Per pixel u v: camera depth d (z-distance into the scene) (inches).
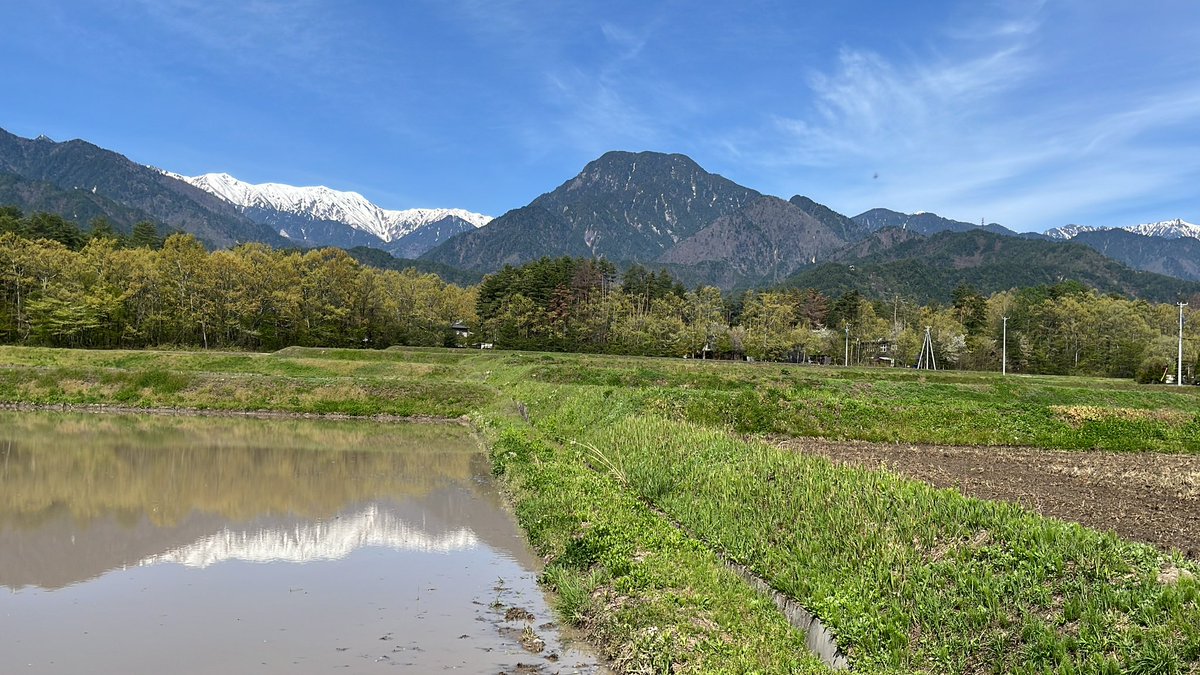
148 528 651.5
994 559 383.9
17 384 1646.2
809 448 1131.3
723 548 516.4
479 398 1713.8
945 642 333.4
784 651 352.2
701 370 2101.4
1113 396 1772.9
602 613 426.9
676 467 733.3
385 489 842.2
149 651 383.6
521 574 537.0
